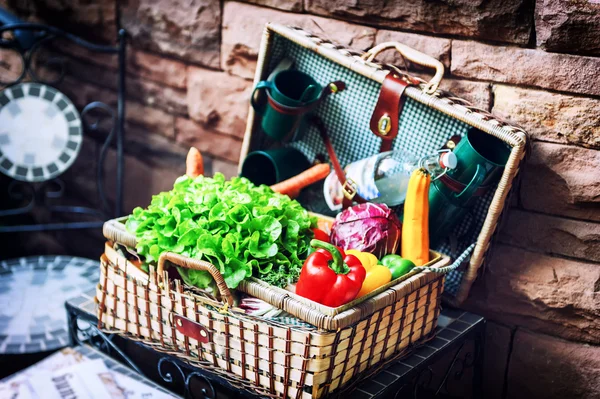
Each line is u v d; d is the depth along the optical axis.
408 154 1.68
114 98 2.47
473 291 1.78
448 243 1.74
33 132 2.27
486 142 1.62
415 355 1.56
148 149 2.43
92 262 2.37
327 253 1.37
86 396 1.61
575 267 1.62
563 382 1.70
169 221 1.45
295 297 1.32
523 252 1.69
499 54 1.61
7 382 1.65
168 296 1.46
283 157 1.82
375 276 1.40
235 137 2.16
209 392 1.93
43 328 1.99
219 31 2.07
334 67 1.78
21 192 2.86
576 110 1.54
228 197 1.48
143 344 1.57
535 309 1.69
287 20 1.92
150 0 2.20
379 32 1.78
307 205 1.83
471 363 1.73
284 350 1.33
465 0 1.60
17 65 2.71
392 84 1.60
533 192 1.64
